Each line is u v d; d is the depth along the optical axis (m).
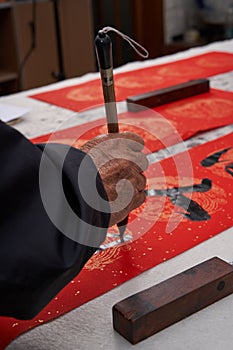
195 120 1.25
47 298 0.54
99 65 0.67
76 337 0.59
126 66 1.79
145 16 3.40
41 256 0.52
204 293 0.61
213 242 0.76
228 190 0.91
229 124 1.22
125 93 1.49
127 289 0.67
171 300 0.59
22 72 2.98
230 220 0.82
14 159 0.55
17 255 0.52
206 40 3.39
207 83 1.46
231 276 0.64
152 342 0.58
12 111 1.35
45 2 2.94
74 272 0.55
